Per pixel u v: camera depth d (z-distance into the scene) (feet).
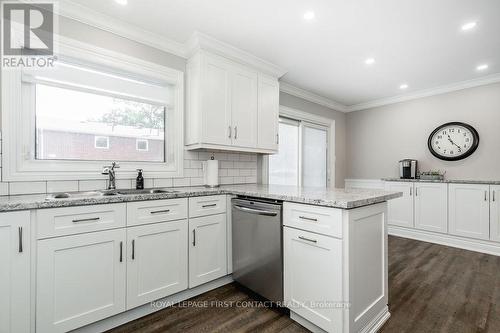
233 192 6.83
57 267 4.45
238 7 6.03
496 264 8.59
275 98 9.45
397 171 13.28
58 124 6.20
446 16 6.30
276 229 5.60
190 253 6.24
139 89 7.36
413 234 11.76
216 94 7.70
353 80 10.91
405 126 12.97
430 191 11.20
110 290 5.03
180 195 6.04
